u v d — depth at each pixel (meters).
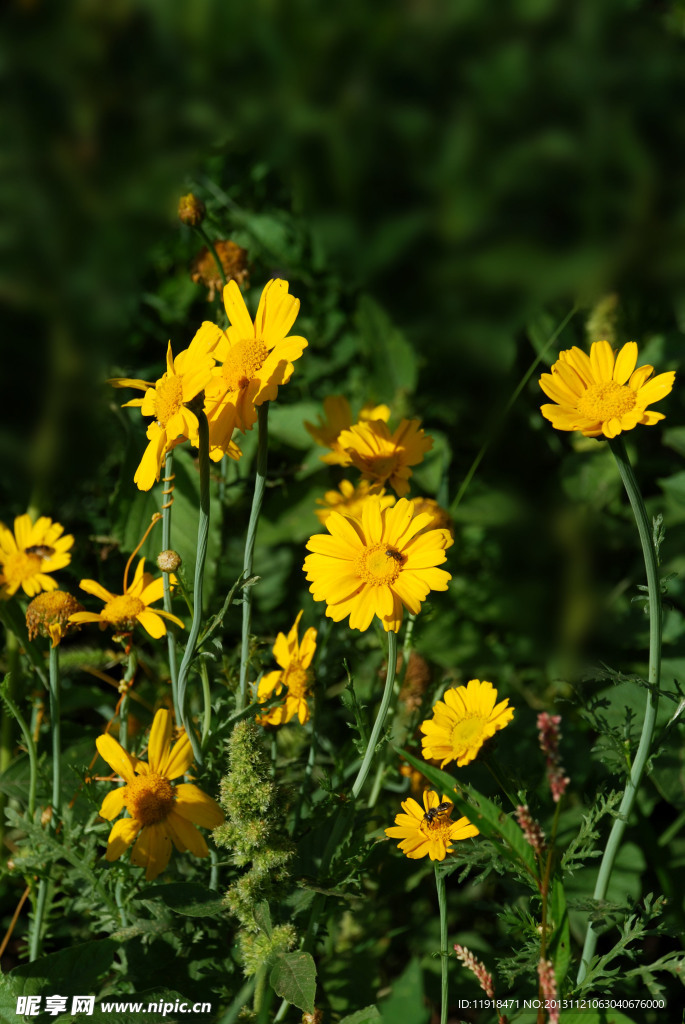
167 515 1.57
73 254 1.82
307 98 1.85
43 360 1.79
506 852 1.54
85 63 1.84
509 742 1.71
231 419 1.55
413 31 1.85
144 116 1.84
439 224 1.83
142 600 1.60
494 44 1.85
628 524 1.80
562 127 1.84
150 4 1.84
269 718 1.62
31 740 1.62
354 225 1.85
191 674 1.70
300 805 1.62
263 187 1.91
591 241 1.81
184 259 1.89
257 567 1.80
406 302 1.85
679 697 1.54
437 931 1.68
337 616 1.55
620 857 1.66
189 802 1.57
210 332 1.55
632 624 1.76
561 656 1.76
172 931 1.59
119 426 1.76
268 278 1.89
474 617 1.79
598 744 1.57
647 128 1.83
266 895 1.56
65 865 1.67
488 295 1.82
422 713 1.65
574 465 1.81
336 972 1.65
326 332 1.89
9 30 1.84
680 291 1.80
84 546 1.78
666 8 1.85
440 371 1.86
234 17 1.85
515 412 1.86
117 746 1.57
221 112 1.85
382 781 1.65
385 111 1.84
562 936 1.53
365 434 1.64
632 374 1.53
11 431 1.77
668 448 1.86
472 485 1.82
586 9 1.84
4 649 1.75
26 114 1.83
